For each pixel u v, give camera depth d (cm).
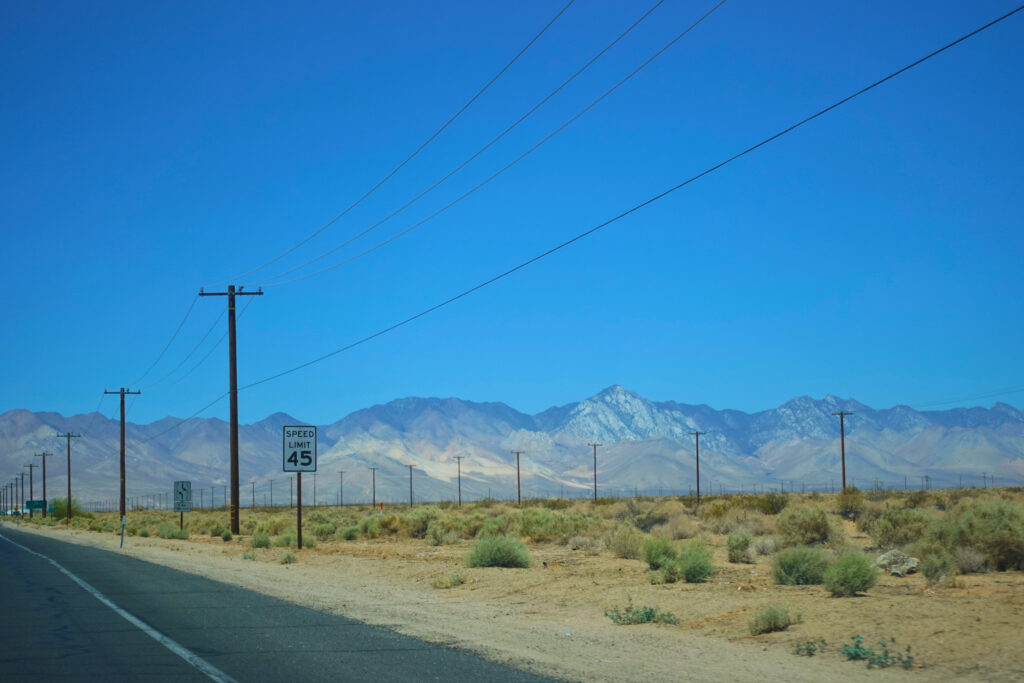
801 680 1192
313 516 8438
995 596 1759
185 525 7681
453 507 11256
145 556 3938
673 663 1320
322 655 1370
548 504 9594
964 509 2831
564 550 3675
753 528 4416
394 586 2564
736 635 1560
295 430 4022
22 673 1223
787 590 2025
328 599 2181
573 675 1220
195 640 1513
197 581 2642
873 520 4162
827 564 2153
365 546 4356
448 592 2389
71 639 1520
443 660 1330
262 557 3756
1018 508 2400
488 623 1773
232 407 5559
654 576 2352
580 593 2219
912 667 1241
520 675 1217
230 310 5456
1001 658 1246
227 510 14488
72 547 4772
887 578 2192
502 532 4491
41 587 2439
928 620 1524
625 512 6731
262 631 1622
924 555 2403
